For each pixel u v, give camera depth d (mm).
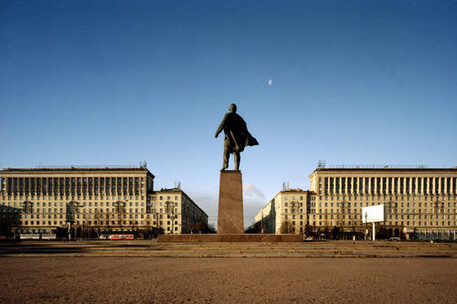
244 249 18141
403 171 115688
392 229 111812
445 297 8430
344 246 19359
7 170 115188
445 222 112438
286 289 9148
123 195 113875
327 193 116312
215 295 8422
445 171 114812
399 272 12312
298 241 20062
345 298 8234
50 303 7648
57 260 15680
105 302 7723
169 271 12117
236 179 22156
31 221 112625
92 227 110125
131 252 17672
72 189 114500
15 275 11312
